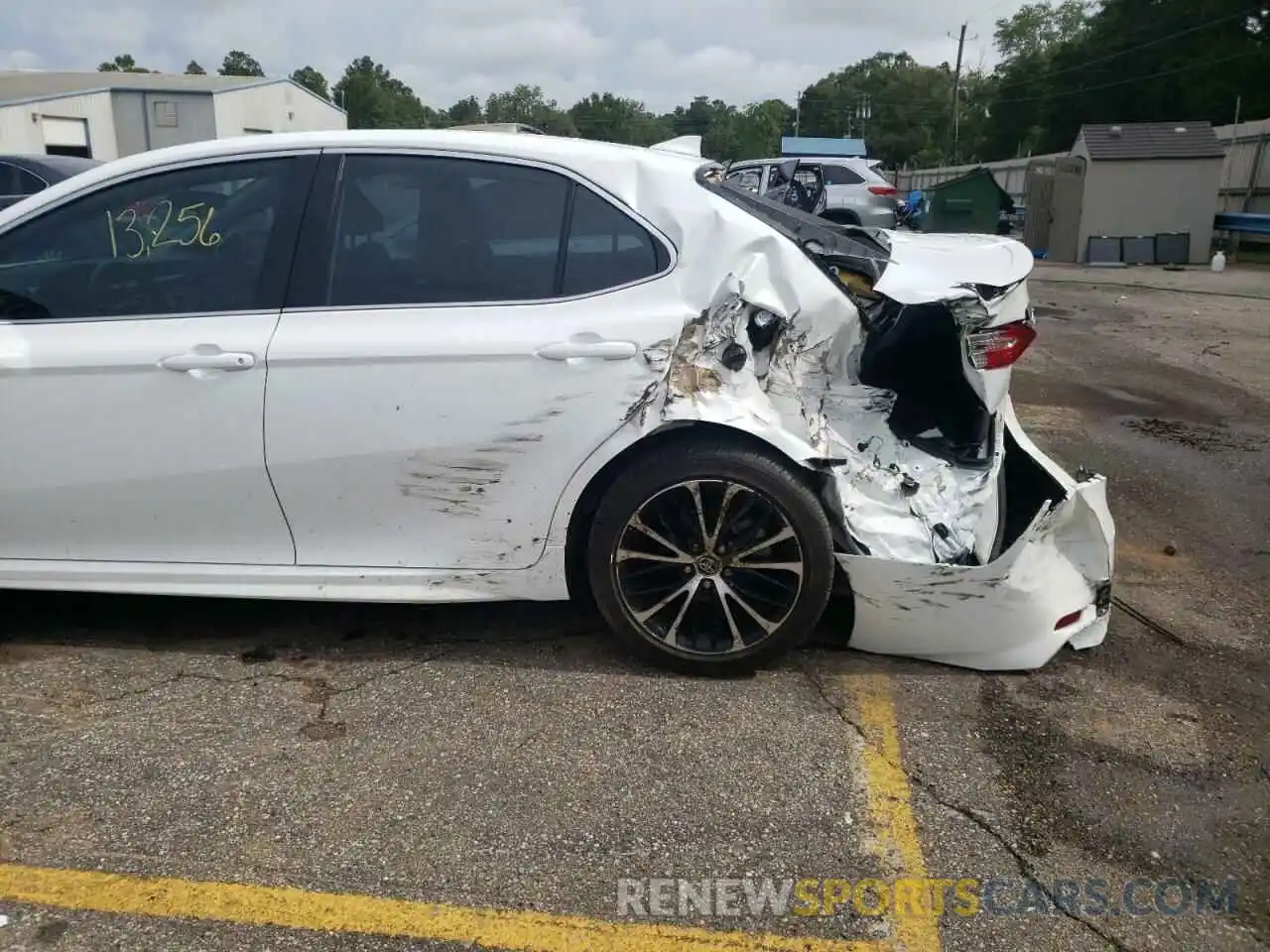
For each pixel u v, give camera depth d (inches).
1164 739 121.4
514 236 128.6
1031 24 2967.5
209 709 127.1
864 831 105.1
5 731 121.9
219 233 131.6
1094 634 140.2
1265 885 98.2
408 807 108.4
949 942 91.1
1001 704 128.2
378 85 4101.9
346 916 93.7
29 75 1582.2
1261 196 971.3
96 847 102.3
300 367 125.9
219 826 105.5
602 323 124.3
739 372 125.0
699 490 126.2
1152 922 93.4
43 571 137.3
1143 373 340.5
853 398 132.9
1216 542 185.3
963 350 128.2
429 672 135.9
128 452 130.0
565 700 128.8
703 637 134.0
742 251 126.0
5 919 93.0
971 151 3002.0
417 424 126.1
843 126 3929.6
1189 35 1636.3
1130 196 811.4
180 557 135.6
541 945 90.7
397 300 127.9
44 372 128.8
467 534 131.0
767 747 118.9
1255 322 464.8
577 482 127.5
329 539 133.0
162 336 128.3
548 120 4195.4
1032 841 103.9
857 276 134.3
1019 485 154.0
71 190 133.6
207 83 1485.0
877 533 129.6
